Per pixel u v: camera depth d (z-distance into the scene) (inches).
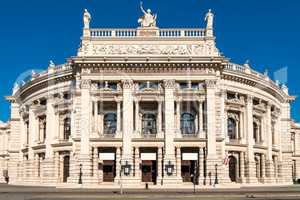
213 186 2849.4
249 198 1835.6
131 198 1833.2
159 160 2940.5
